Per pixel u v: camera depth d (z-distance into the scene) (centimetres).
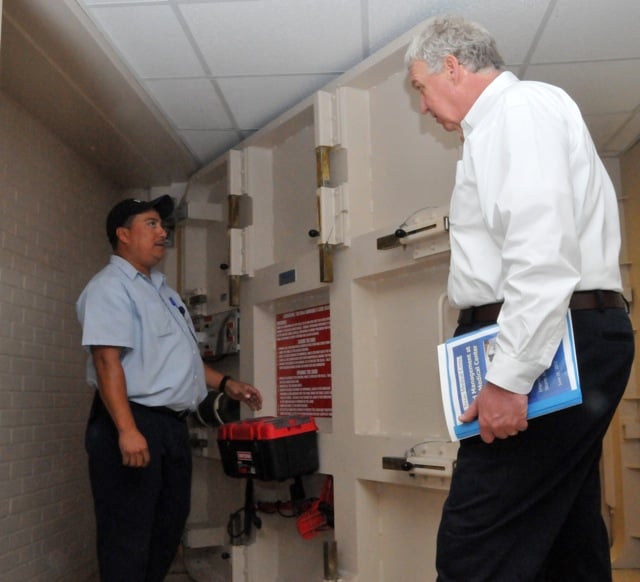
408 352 234
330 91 271
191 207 377
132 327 231
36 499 303
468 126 146
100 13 242
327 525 260
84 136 344
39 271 319
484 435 121
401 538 231
